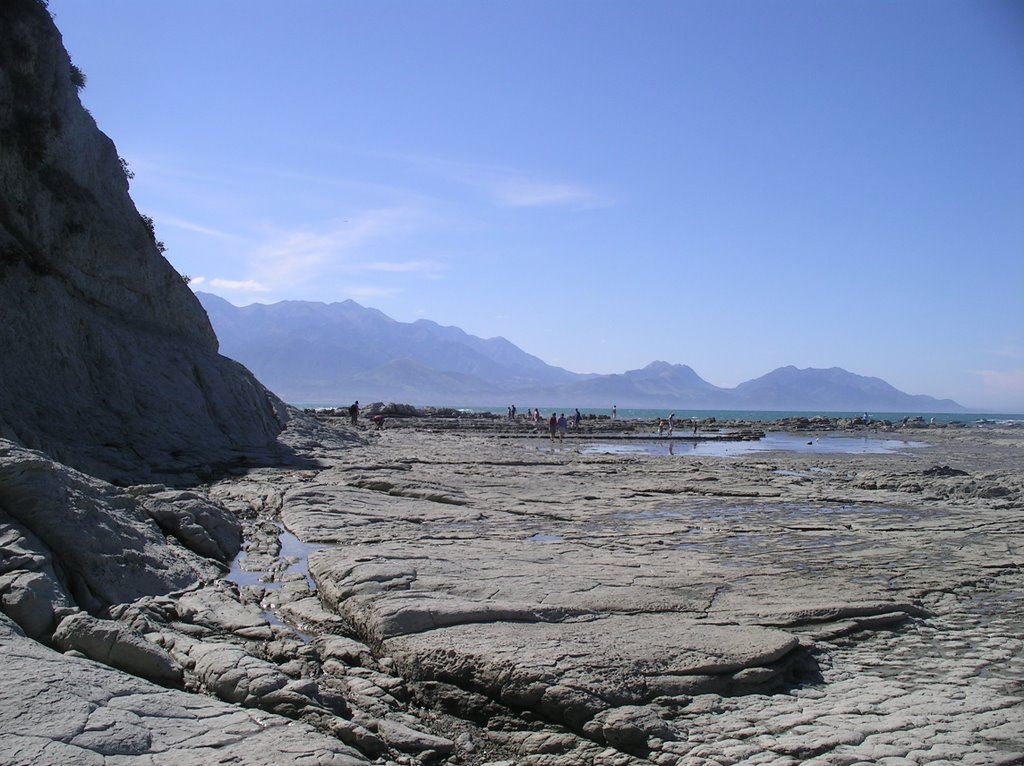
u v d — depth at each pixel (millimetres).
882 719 7801
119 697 7012
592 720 7668
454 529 17297
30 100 26266
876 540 17203
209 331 33812
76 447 21391
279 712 7539
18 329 23312
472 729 8008
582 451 44812
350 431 40781
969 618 11344
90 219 28188
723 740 7387
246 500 19578
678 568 13453
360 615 10172
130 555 10805
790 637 9484
